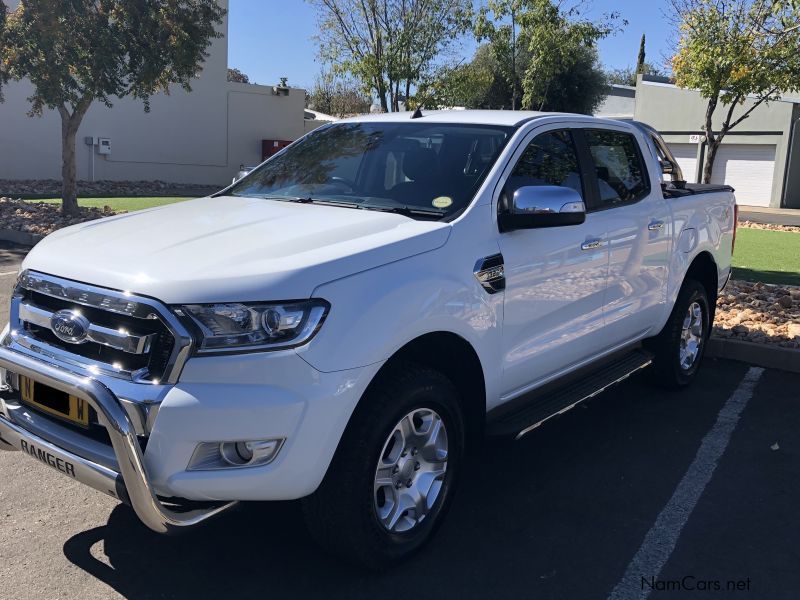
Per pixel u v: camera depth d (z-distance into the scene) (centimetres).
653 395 579
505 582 329
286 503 394
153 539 355
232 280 281
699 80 1694
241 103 3027
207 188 2816
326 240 321
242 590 318
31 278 320
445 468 350
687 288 568
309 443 283
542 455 464
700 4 1611
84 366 293
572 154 454
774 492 419
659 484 427
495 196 381
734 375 632
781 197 2931
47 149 2556
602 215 457
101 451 291
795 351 639
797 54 1488
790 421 526
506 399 394
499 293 368
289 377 280
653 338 564
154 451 274
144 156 2794
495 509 394
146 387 277
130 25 1440
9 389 333
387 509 325
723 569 343
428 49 1580
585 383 461
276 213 374
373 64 1573
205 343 275
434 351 354
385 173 416
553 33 1446
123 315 283
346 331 292
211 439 274
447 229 348
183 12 1510
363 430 304
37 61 1380
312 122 3462
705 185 632
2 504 384
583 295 437
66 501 390
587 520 384
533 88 1543
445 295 333
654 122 3256
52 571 326
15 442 321
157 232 339
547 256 400
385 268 314
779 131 2909
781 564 347
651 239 504
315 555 346
